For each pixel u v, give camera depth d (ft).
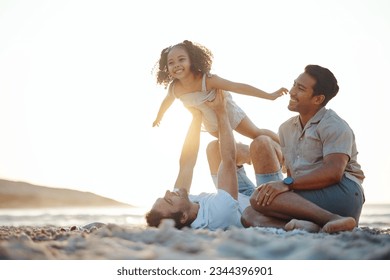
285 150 21.36
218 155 24.18
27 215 78.84
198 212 20.38
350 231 17.89
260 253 11.76
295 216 19.25
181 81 24.81
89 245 13.56
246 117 25.91
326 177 19.26
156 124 26.35
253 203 19.81
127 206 117.08
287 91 24.66
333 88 20.47
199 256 11.62
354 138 20.53
